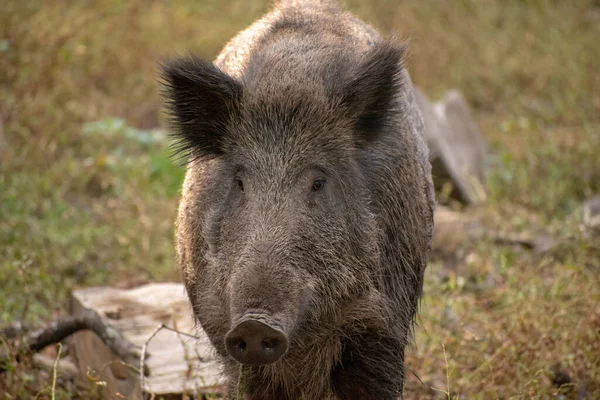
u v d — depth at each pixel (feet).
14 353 44.32
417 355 48.55
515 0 127.75
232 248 31.65
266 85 33.60
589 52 110.01
